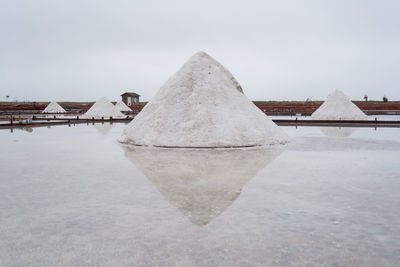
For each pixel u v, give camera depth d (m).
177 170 7.13
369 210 4.32
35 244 3.28
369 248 3.18
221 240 3.37
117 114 36.41
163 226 3.75
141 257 2.99
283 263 2.88
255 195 5.05
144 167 7.53
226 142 11.52
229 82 14.61
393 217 4.05
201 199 4.84
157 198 4.89
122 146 11.96
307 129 20.41
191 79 14.05
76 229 3.67
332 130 19.52
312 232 3.57
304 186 5.64
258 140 12.04
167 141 11.73
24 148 11.30
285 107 54.28
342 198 4.89
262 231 3.60
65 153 10.02
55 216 4.10
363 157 9.09
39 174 6.73
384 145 11.96
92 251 3.12
